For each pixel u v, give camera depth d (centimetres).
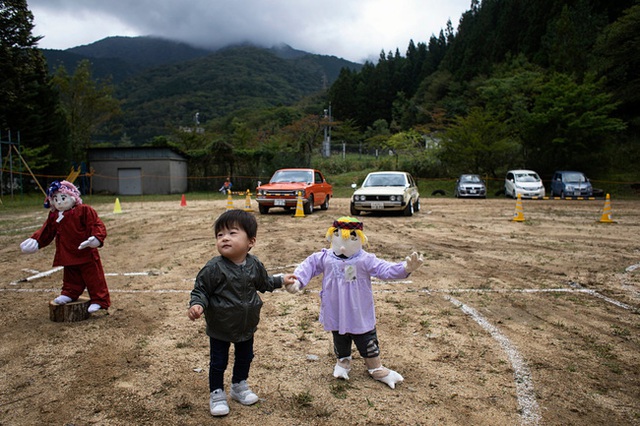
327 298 353
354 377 365
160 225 1374
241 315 304
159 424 294
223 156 3709
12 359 398
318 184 1725
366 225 1323
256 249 933
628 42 3541
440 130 5231
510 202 2309
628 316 523
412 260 325
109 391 339
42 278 718
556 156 3319
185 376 365
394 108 8119
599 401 332
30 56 2517
